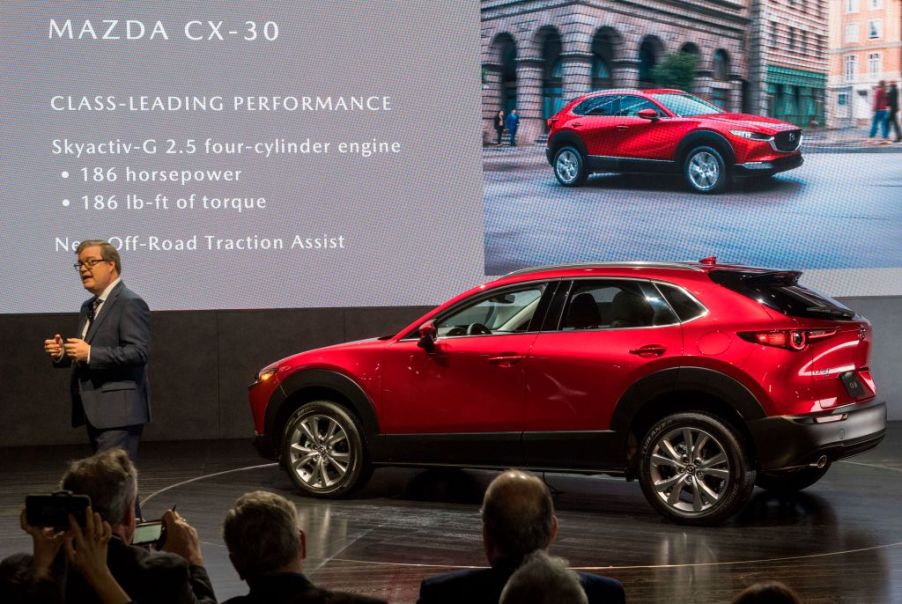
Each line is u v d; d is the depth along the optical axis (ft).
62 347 17.58
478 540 19.29
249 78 30.71
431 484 24.86
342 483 22.85
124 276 30.53
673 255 31.71
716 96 31.96
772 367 19.31
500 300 21.79
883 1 31.96
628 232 31.65
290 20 30.73
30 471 27.40
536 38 31.45
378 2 30.91
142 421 18.30
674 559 17.75
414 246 31.30
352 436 22.70
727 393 19.52
